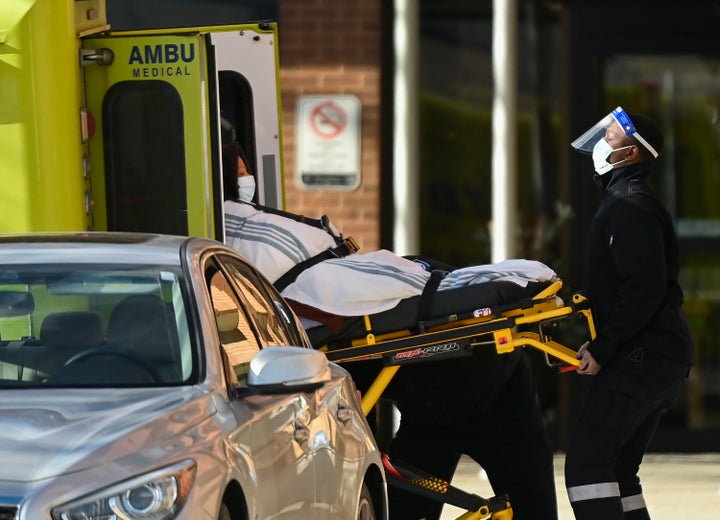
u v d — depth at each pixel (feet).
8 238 68.80
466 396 92.58
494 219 137.59
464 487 126.11
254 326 67.92
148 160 94.43
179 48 94.32
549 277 87.56
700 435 146.30
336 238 92.58
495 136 137.08
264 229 91.35
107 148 94.43
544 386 146.92
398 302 85.10
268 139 114.11
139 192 94.38
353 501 71.82
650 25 144.66
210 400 57.98
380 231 141.69
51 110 88.28
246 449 57.26
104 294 63.05
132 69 94.32
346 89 140.87
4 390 58.18
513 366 94.38
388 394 92.58
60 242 67.05
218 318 63.57
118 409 55.47
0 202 87.81
